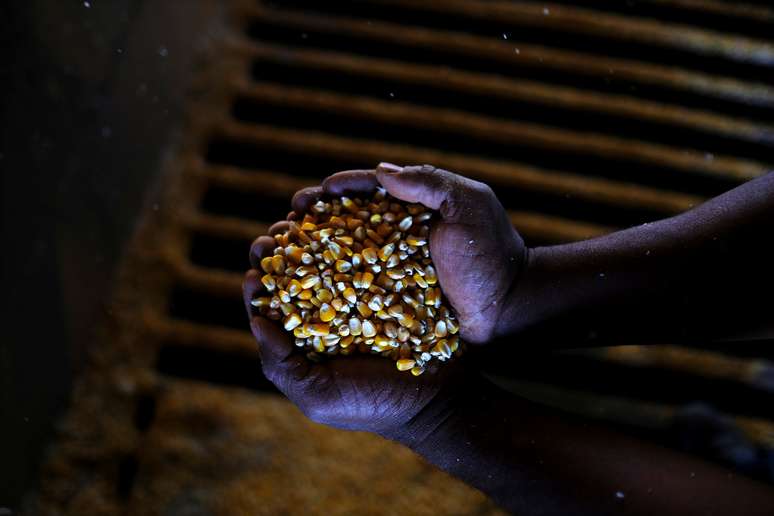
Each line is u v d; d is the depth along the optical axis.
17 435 1.13
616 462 0.78
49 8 1.24
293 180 1.42
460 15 1.61
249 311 0.81
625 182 1.46
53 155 1.21
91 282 1.26
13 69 1.17
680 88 1.54
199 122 1.45
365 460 1.22
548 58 1.56
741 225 0.80
